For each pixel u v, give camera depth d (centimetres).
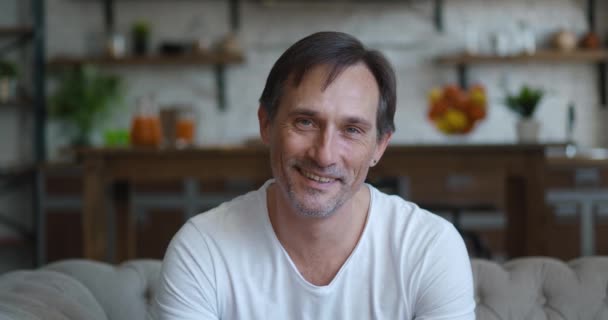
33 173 426
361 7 442
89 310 122
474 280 133
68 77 425
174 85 447
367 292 104
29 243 416
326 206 98
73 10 441
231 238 106
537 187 268
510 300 129
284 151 99
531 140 296
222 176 274
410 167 269
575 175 384
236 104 448
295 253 105
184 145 298
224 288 105
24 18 448
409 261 103
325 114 96
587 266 133
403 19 443
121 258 320
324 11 443
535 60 418
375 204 108
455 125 298
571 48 422
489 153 268
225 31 442
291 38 444
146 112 284
